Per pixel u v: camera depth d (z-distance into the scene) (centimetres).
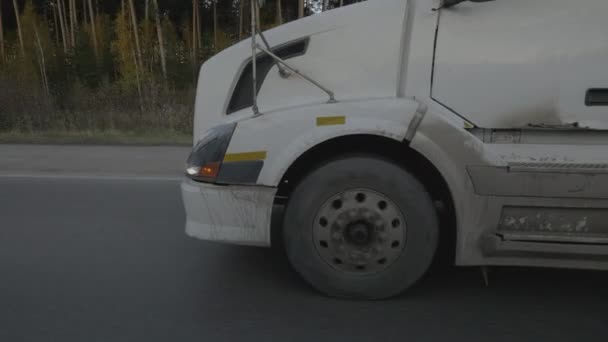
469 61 319
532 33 315
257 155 329
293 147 323
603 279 377
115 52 2075
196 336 300
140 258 432
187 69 1997
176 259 429
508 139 318
